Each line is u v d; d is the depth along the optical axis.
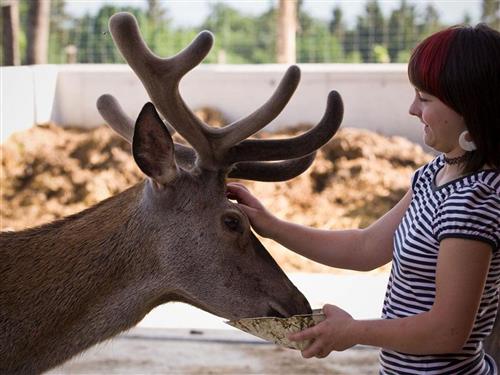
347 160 12.01
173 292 3.70
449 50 2.67
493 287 2.77
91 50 17.62
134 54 3.56
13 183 11.73
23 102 12.77
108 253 3.65
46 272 3.61
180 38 20.80
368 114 13.21
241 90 13.45
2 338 3.52
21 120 12.74
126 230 3.67
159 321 6.79
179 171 3.62
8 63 14.95
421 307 2.79
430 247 2.75
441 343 2.63
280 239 3.62
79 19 18.75
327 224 10.71
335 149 12.12
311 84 13.23
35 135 12.63
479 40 2.66
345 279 8.41
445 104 2.70
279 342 3.05
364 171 11.77
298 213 11.03
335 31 17.42
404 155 12.18
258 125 3.63
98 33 17.91
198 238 3.61
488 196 2.65
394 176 11.73
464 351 2.80
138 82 13.62
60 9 20.53
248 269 3.64
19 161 12.04
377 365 5.86
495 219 2.62
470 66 2.64
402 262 2.82
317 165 11.84
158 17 21.55
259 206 3.70
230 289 3.62
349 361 5.93
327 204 11.23
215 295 3.64
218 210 3.62
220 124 13.12
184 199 3.62
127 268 3.66
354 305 7.51
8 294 3.56
